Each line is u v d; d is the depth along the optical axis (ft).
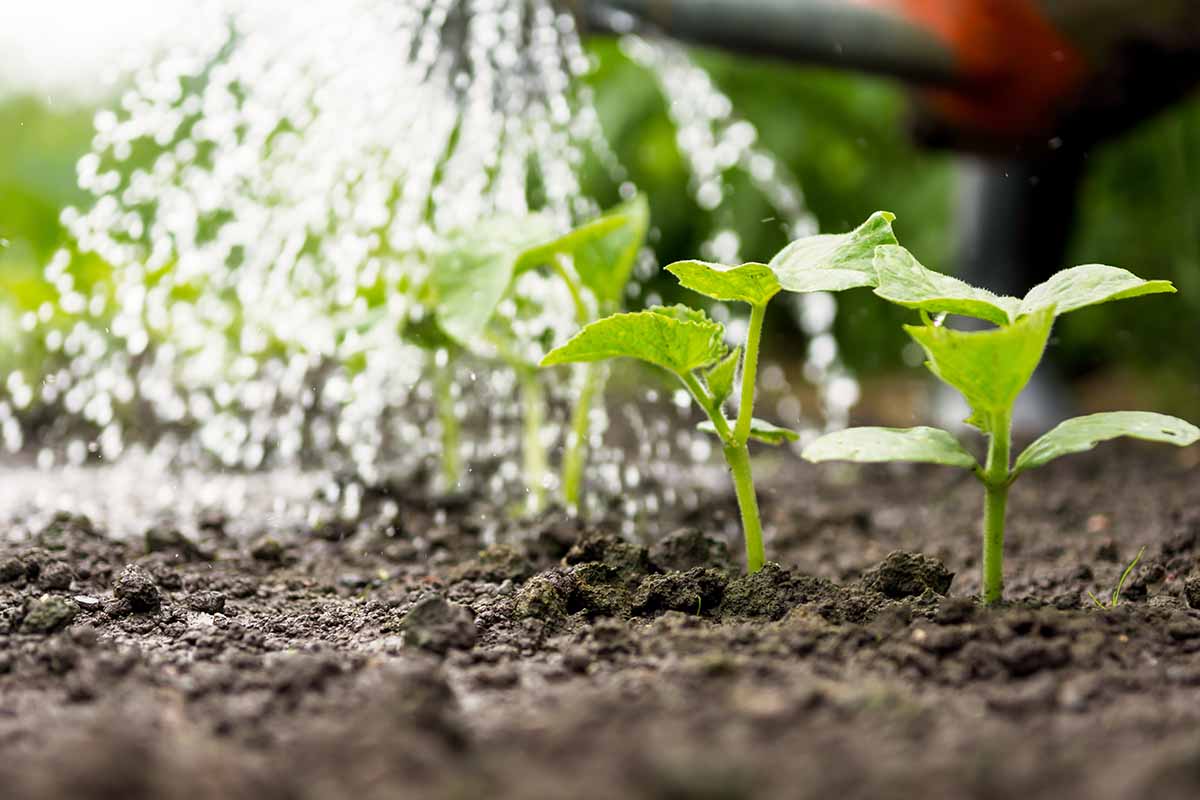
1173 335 5.46
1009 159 3.96
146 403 3.70
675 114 4.40
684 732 1.93
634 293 3.01
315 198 3.00
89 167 2.98
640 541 2.77
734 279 2.23
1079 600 2.31
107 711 2.02
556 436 3.25
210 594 2.40
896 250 2.21
